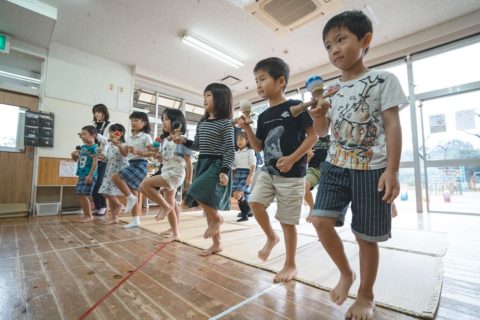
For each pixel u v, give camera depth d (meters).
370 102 0.77
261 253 1.16
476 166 3.14
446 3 2.92
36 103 3.41
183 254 1.41
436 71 3.38
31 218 2.81
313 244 1.62
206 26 3.36
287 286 0.96
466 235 1.87
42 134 3.32
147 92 5.03
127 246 1.57
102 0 2.88
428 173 3.46
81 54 3.87
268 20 3.15
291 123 1.10
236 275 1.08
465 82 3.18
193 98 5.62
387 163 0.71
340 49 0.79
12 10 2.80
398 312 0.76
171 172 1.80
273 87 1.16
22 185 3.17
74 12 3.06
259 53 4.01
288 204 1.06
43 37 3.30
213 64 4.38
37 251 1.42
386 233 0.70
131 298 0.85
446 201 3.32
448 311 0.77
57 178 3.41
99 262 1.23
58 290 0.90
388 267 1.15
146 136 2.33
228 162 1.38
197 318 0.72
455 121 3.31
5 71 3.48
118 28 3.38
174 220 1.82
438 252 1.39
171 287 0.94
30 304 0.80
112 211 2.51
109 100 4.10
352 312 0.72
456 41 3.21
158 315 0.74
